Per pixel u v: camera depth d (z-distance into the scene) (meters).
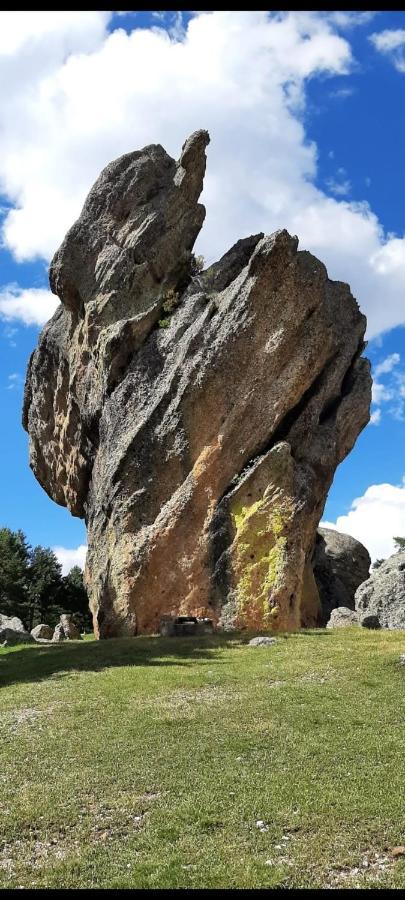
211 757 12.77
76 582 87.00
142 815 10.49
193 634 28.59
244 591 30.66
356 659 20.44
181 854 9.06
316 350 34.38
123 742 13.77
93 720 15.46
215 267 39.44
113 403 36.09
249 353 33.81
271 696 16.83
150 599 31.88
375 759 12.39
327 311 35.12
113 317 38.75
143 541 32.47
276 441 33.69
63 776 12.12
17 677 21.88
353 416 37.47
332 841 9.38
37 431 47.19
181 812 10.36
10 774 12.38
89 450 41.41
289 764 12.25
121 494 33.84
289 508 31.78
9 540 84.25
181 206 40.84
